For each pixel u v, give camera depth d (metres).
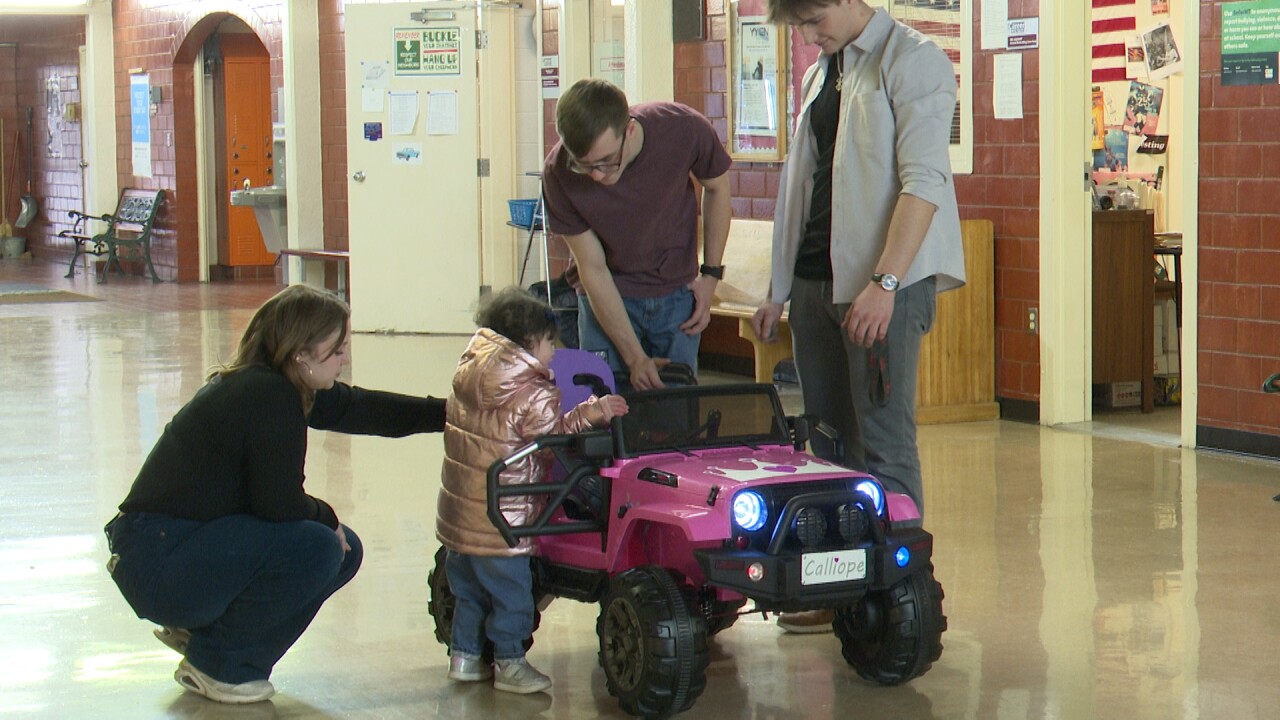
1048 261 7.99
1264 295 7.00
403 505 6.25
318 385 3.85
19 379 9.82
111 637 4.51
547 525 3.78
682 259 4.46
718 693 3.92
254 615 3.87
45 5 18.30
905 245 3.88
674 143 4.24
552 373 3.98
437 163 12.23
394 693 3.97
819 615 4.43
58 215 20.14
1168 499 6.22
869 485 3.68
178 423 3.82
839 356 4.34
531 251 12.28
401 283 12.38
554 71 11.61
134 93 18.03
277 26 14.56
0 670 4.20
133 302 14.92
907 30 4.05
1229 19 7.04
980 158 8.34
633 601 3.62
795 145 4.36
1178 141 10.31
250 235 17.62
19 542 5.67
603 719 3.74
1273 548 5.39
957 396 8.26
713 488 3.54
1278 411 6.98
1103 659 4.16
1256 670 4.05
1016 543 5.51
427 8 12.09
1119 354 8.45
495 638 3.93
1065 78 7.88
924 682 3.99
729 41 9.86
